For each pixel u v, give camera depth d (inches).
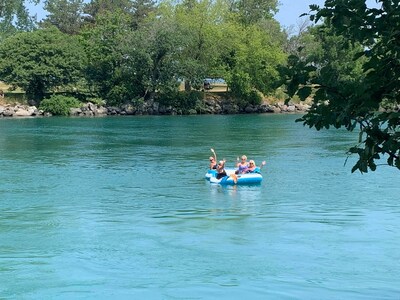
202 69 3464.6
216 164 1215.6
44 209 907.4
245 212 889.5
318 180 1180.5
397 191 1058.1
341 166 1371.8
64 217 852.6
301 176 1232.2
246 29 3747.5
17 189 1078.4
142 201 972.6
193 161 1466.5
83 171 1300.4
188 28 3472.0
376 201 971.3
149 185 1127.0
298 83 253.1
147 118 3159.5
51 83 3454.7
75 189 1082.1
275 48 3705.7
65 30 5644.7
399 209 908.0
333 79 250.2
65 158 1518.2
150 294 533.3
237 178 1135.6
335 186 1114.7
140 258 646.5
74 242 714.2
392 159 242.2
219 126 2600.9
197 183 1155.3
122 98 3503.9
